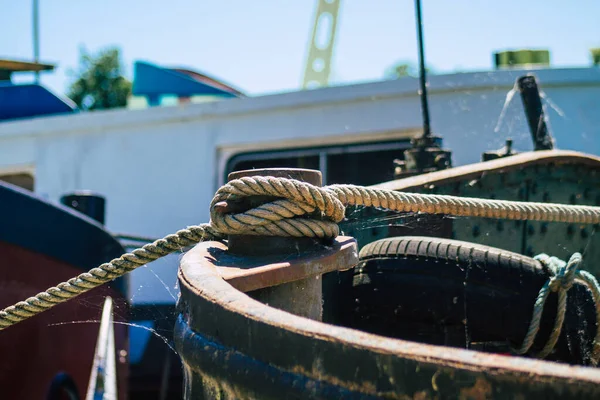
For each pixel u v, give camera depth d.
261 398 1.30
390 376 1.13
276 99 6.05
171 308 5.10
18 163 7.34
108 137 6.94
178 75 8.88
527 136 5.18
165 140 6.66
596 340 2.38
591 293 2.43
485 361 1.06
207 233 2.06
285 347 1.27
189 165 6.50
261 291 1.75
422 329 2.41
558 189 3.31
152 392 6.44
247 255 1.89
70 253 4.27
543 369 1.02
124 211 6.76
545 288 2.28
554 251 3.15
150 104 8.91
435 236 2.93
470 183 3.06
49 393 3.94
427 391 1.09
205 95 8.88
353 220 2.83
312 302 1.83
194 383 1.55
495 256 2.38
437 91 5.39
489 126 5.26
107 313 3.89
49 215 4.11
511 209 2.38
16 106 8.65
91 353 4.38
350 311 2.51
